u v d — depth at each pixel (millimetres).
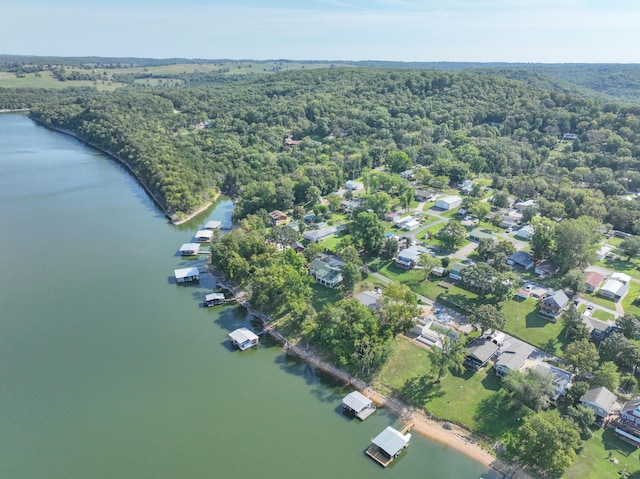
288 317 125938
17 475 78375
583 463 78562
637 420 84125
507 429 86875
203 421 90688
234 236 155750
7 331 119438
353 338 106375
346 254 145000
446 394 96375
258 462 80938
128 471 79250
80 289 142000
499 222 187750
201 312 130875
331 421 90938
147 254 168625
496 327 107562
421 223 191875
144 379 102688
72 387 99750
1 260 160625
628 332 106750
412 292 132000
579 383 91625
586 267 147875
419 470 79625
